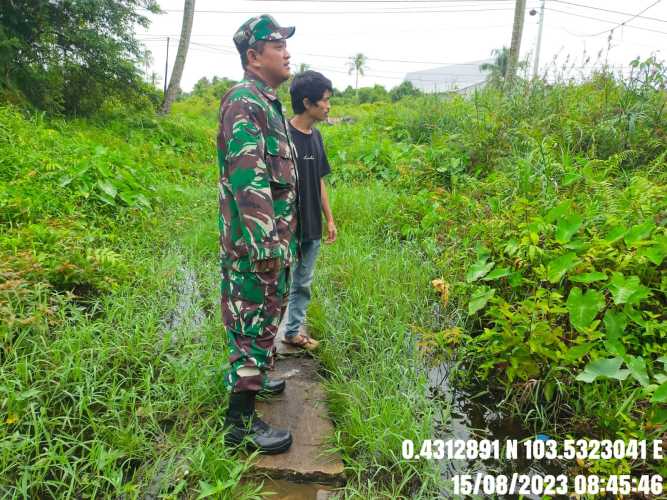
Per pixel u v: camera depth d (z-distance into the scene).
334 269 4.05
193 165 9.40
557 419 2.50
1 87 8.49
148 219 5.18
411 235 4.76
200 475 1.94
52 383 2.35
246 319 1.99
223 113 1.92
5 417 2.09
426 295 3.57
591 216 3.12
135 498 1.78
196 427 2.21
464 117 7.76
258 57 1.98
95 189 5.25
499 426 2.49
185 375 2.45
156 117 12.34
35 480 1.85
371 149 8.04
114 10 10.73
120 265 3.64
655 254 2.52
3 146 5.54
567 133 5.28
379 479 2.08
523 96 6.59
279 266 1.94
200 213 5.68
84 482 1.84
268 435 2.12
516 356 2.56
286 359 2.93
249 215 1.82
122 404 2.23
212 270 4.09
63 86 10.39
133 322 2.93
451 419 2.51
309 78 2.46
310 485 2.03
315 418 2.39
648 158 5.10
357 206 5.49
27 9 9.56
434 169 6.24
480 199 4.69
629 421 2.13
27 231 3.71
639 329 2.58
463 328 3.11
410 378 2.73
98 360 2.47
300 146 2.55
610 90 6.20
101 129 10.41
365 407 2.42
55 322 2.71
